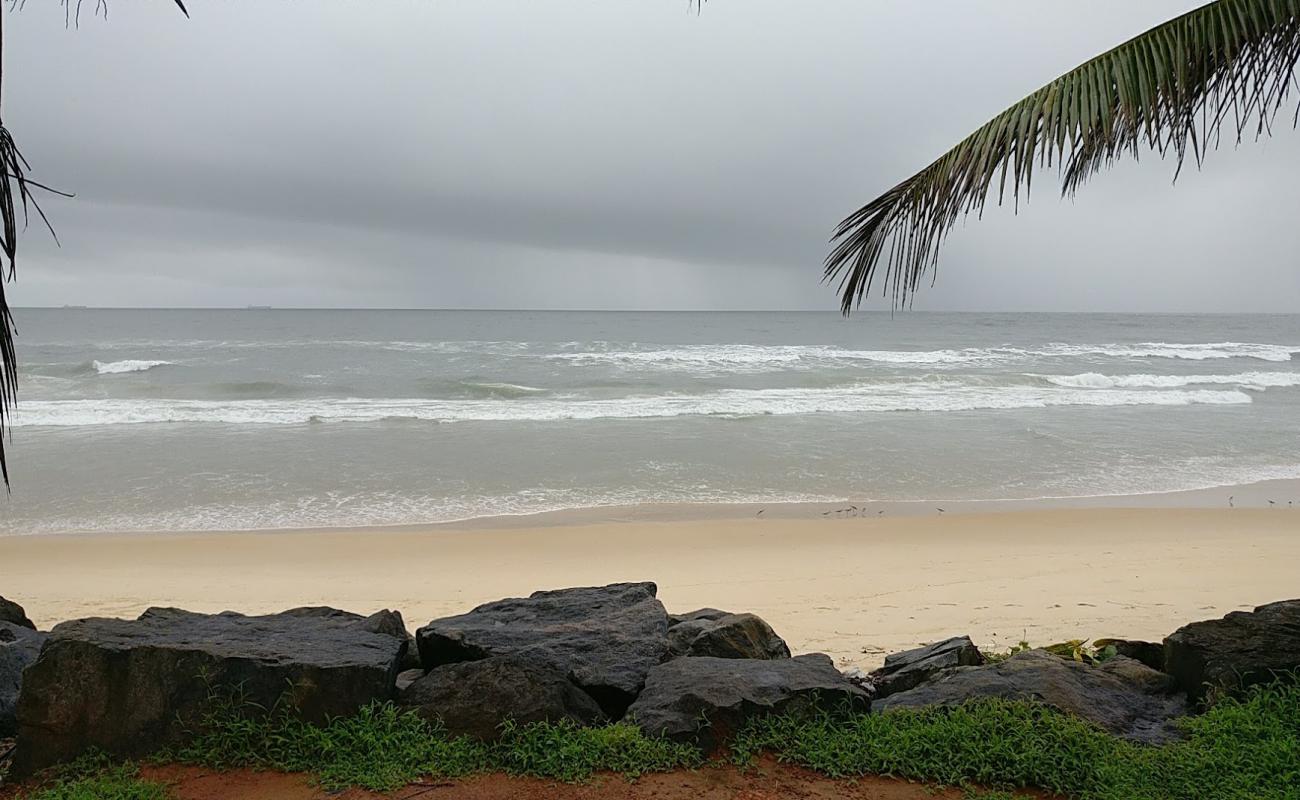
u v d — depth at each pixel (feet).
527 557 35.73
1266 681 13.12
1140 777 11.15
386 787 10.90
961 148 13.58
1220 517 42.55
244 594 30.40
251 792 10.85
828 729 12.27
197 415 70.85
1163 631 24.70
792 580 31.99
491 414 73.00
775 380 100.78
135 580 32.09
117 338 175.83
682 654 14.80
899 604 28.35
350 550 36.65
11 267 6.98
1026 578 31.83
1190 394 87.61
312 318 321.93
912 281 14.17
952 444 61.31
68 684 11.57
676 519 42.68
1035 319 349.61
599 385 94.99
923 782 11.39
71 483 48.21
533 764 11.44
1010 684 13.41
